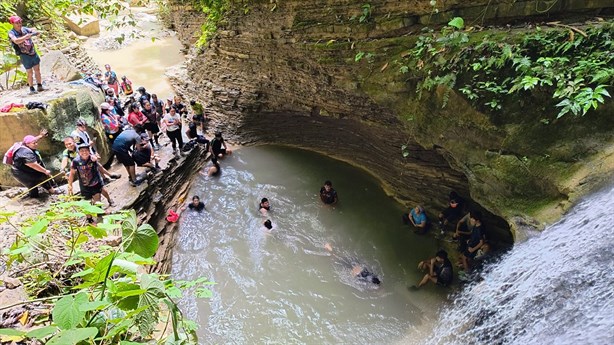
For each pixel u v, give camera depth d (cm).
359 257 812
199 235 896
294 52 984
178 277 785
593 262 432
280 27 984
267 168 1127
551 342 437
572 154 526
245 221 934
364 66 804
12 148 668
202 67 1393
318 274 782
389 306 707
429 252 791
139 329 237
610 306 388
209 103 1341
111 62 1892
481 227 704
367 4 769
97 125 926
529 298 504
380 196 951
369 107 893
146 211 829
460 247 754
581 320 415
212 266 810
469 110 623
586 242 454
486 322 571
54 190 727
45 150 774
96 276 245
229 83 1265
